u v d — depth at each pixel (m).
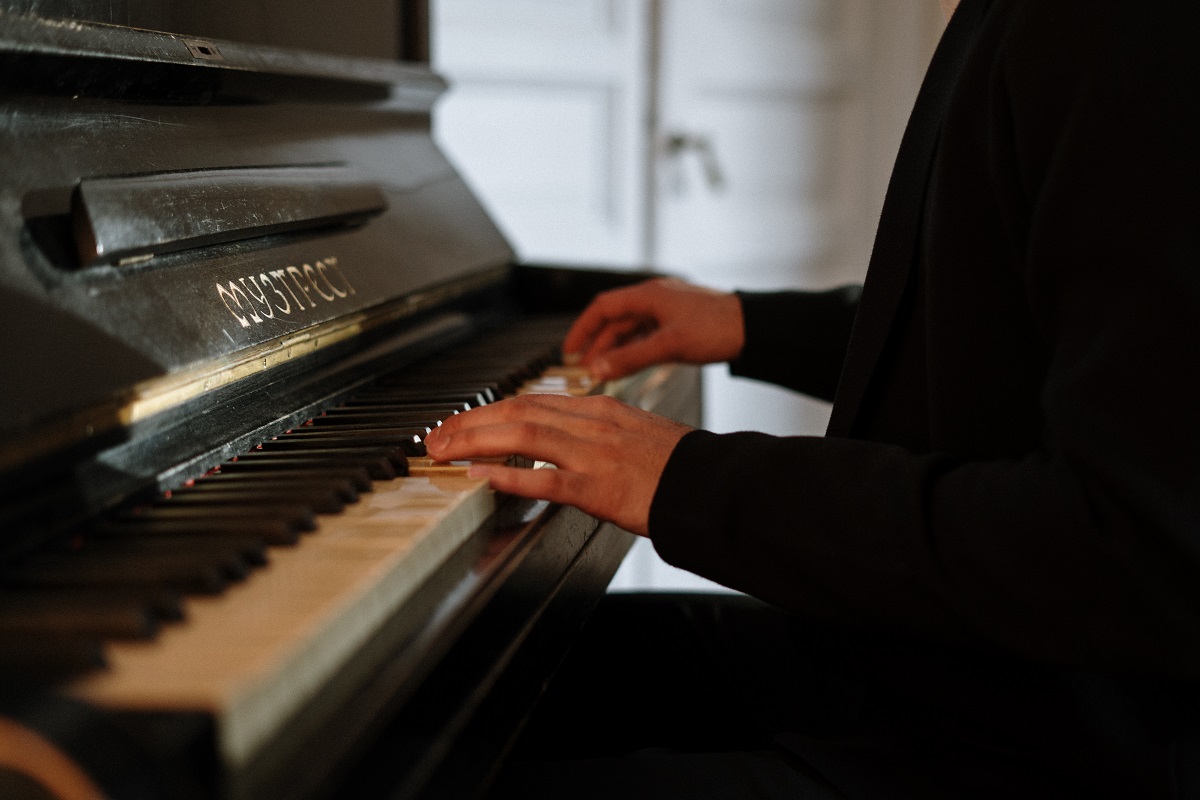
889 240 0.75
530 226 2.30
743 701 1.07
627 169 2.46
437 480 0.68
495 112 2.20
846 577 0.64
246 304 0.75
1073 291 0.60
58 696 0.36
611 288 1.37
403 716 0.48
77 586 0.47
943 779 0.70
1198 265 0.57
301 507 0.58
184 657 0.41
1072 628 0.59
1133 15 0.60
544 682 0.69
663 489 0.68
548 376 1.06
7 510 0.51
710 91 2.56
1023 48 0.63
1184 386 0.56
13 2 0.68
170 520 0.57
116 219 0.63
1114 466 0.56
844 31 2.85
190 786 0.36
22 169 0.60
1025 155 0.63
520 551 0.65
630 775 0.75
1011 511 0.60
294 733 0.42
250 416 0.75
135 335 0.62
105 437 0.59
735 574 0.67
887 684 0.74
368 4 1.24
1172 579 0.56
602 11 2.36
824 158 2.88
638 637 1.09
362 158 1.08
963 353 0.69
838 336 1.19
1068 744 0.67
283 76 0.92
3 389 0.52
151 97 0.76
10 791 0.35
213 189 0.76
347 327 0.91
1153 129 0.58
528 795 0.72
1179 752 0.67
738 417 2.80
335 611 0.46
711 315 1.20
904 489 0.64
